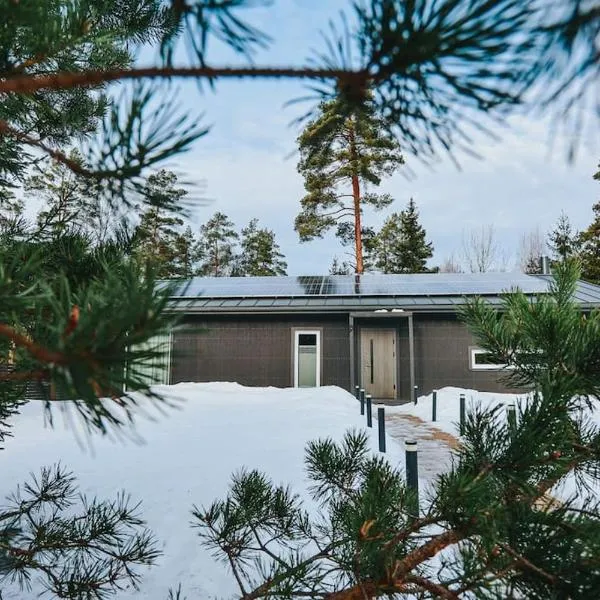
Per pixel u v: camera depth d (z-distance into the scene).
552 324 1.50
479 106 0.64
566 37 0.53
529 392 1.59
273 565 1.77
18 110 1.76
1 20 1.00
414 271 37.81
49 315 0.90
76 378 0.58
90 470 5.71
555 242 32.53
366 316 14.14
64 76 0.82
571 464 1.33
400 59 0.64
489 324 1.84
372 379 14.94
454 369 14.63
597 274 27.59
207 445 7.17
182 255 34.66
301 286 17.14
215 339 15.05
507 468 1.24
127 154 0.93
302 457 6.37
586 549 1.03
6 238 1.69
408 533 1.27
